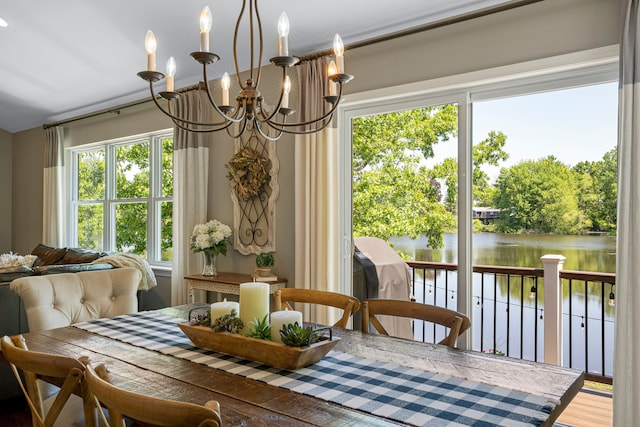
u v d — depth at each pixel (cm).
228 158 429
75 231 623
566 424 257
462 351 183
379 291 342
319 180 351
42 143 646
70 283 253
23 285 235
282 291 250
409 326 327
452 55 295
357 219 354
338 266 349
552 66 260
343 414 124
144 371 158
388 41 322
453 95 305
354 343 193
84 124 586
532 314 282
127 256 442
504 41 276
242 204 414
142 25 369
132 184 552
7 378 309
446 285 311
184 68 427
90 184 604
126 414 104
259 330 168
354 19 315
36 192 654
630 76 222
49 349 185
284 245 386
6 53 444
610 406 267
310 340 161
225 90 209
